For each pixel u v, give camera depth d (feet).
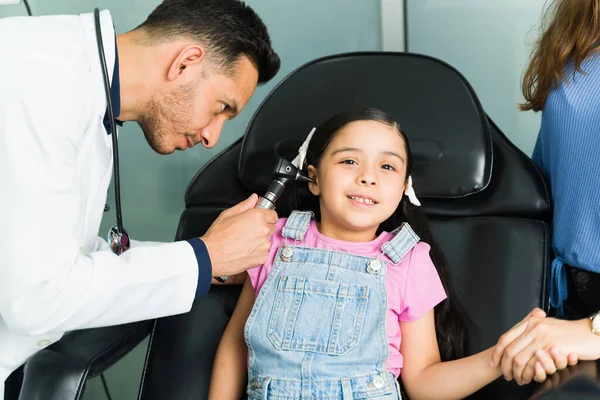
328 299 4.22
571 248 4.46
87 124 3.80
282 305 4.25
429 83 4.95
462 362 4.12
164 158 6.75
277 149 4.97
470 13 6.23
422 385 4.24
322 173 4.52
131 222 6.89
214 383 4.40
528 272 4.54
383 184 4.38
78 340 4.20
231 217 4.12
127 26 6.45
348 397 4.00
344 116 4.54
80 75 3.70
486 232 4.73
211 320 4.73
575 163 4.43
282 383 4.07
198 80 4.00
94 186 4.05
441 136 4.79
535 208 4.73
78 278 3.60
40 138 3.47
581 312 4.61
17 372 4.57
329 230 4.59
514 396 4.24
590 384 3.39
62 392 3.86
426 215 4.90
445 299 4.49
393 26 6.27
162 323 4.74
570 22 4.42
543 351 3.67
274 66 4.35
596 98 4.35
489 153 4.78
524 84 4.93
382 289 4.25
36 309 3.54
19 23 3.81
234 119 6.72
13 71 3.51
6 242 3.45
